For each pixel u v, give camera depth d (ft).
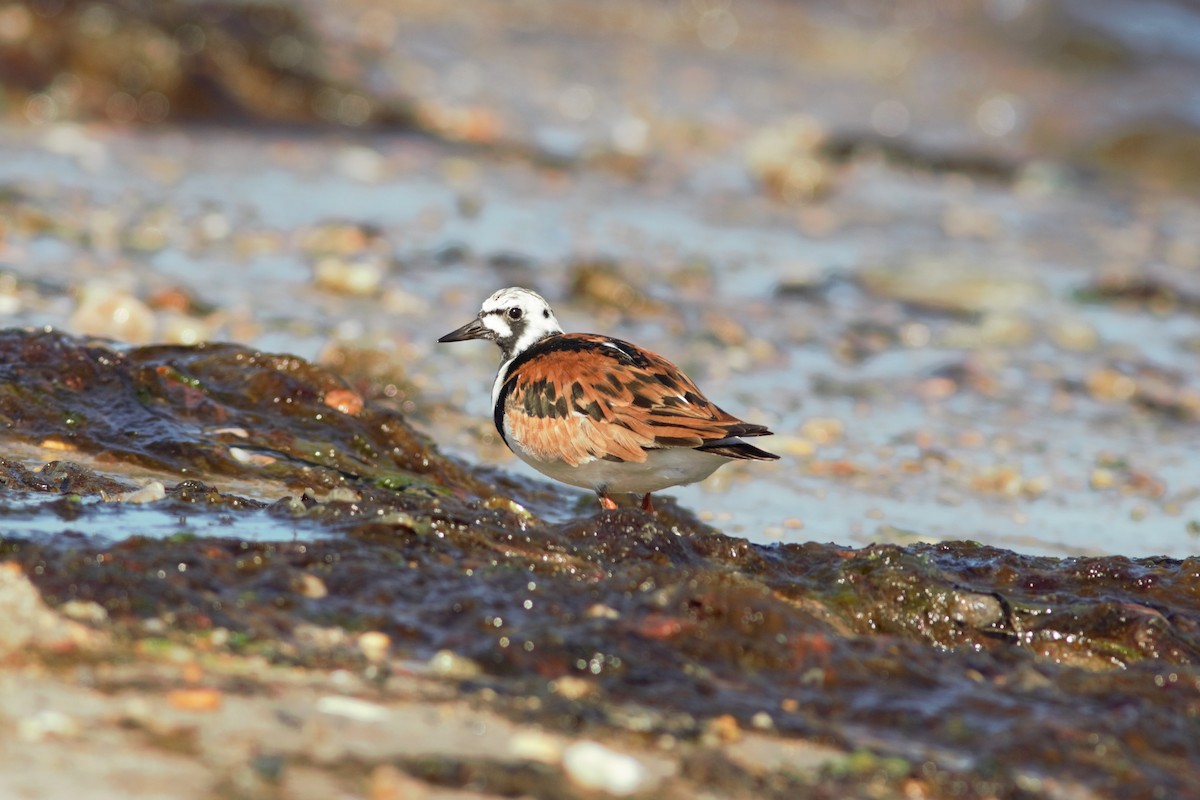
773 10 146.51
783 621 29.86
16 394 41.24
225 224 72.54
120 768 21.89
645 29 137.18
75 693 24.16
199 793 21.43
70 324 53.72
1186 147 116.98
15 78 86.53
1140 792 25.13
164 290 58.80
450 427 50.78
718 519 45.24
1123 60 139.44
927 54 139.44
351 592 29.99
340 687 25.96
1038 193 104.99
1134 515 48.75
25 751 22.02
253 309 60.18
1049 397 62.85
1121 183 110.93
